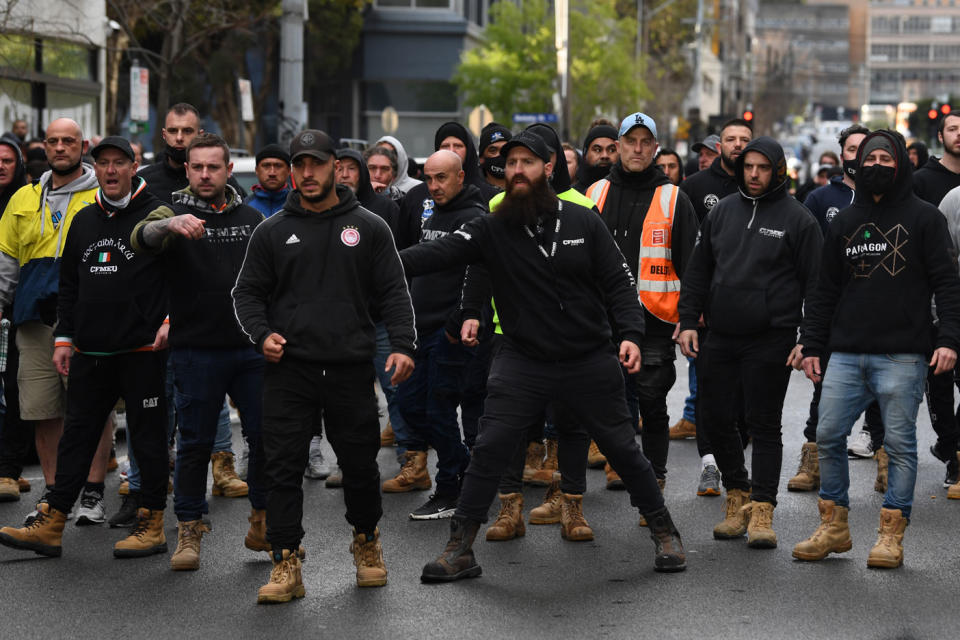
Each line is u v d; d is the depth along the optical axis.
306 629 10.33
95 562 12.49
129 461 14.01
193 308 12.27
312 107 82.12
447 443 14.38
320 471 16.67
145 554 12.70
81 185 14.36
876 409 16.92
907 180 12.27
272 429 11.12
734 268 13.23
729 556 12.62
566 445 13.30
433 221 14.89
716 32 174.12
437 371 14.36
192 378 12.28
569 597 11.20
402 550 12.96
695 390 19.39
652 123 14.85
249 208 12.66
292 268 11.10
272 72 73.62
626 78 73.56
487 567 12.24
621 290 11.87
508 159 11.69
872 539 13.31
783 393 13.18
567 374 11.77
